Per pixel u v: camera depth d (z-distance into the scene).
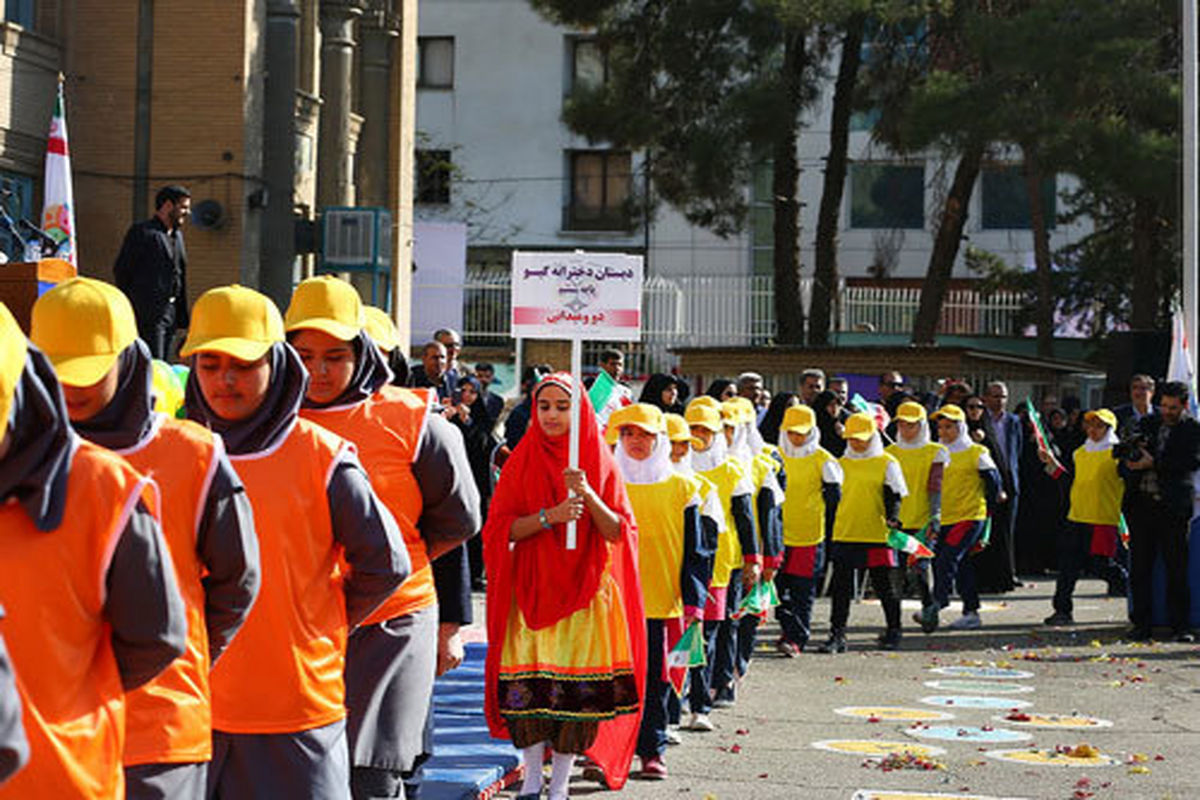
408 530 9.07
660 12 47.72
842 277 69.94
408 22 39.75
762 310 51.62
